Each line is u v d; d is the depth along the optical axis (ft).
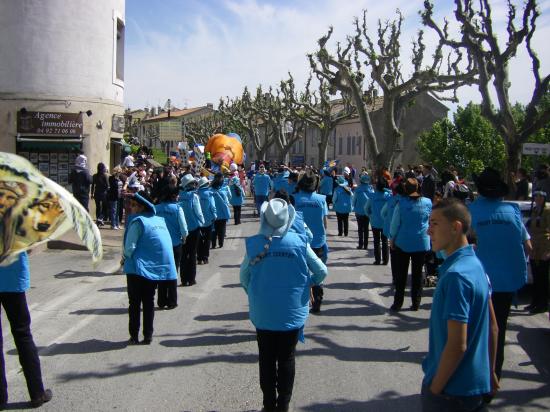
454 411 9.64
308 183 26.58
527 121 52.85
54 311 26.22
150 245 21.12
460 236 10.15
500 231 16.80
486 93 54.80
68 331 23.13
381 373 18.62
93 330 23.29
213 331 23.20
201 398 16.53
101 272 35.19
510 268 16.70
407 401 16.39
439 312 9.86
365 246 46.21
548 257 25.81
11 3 60.23
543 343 22.24
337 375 18.43
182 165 85.10
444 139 134.10
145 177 62.75
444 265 10.23
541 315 26.43
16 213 13.07
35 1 60.39
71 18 61.62
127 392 16.97
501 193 17.16
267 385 14.64
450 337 9.41
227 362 19.57
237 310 26.58
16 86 60.80
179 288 31.53
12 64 60.70
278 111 152.56
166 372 18.61
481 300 9.73
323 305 27.71
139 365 19.24
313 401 16.38
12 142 61.16
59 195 13.25
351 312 26.40
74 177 51.85
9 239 13.01
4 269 15.19
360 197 45.50
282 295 14.16
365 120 83.56
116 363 19.42
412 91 87.10
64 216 13.35
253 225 64.69
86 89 62.85
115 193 55.16
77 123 62.03
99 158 64.39
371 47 88.22
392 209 29.71
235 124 195.42
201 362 19.56
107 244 45.75
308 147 219.82
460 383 9.66
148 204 21.39
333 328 23.77
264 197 73.61
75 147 62.13
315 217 26.43
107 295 29.48
